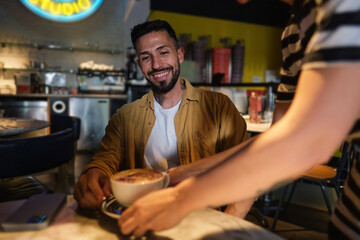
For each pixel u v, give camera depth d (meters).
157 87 1.27
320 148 0.42
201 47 6.97
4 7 5.82
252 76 8.29
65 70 6.23
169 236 0.61
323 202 2.77
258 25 8.20
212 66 7.37
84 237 0.61
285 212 2.58
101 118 5.68
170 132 1.32
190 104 1.31
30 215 0.69
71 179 2.40
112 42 6.59
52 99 5.42
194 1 7.12
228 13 7.61
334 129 0.41
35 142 1.70
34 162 1.71
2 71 5.80
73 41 6.32
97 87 5.98
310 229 2.27
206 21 7.41
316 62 0.41
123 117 1.38
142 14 6.61
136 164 1.39
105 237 0.61
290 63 0.79
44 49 6.13
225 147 1.30
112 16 6.55
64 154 1.92
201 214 0.72
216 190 0.46
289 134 0.43
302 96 0.43
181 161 1.30
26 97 5.54
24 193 1.77
